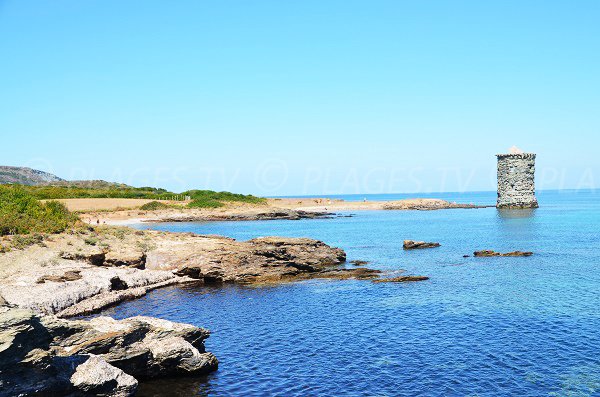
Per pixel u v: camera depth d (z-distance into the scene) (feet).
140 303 123.34
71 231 170.19
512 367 75.41
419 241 241.76
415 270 164.45
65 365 61.46
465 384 69.87
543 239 245.65
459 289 130.93
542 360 77.77
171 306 119.85
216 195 545.85
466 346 85.15
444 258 190.60
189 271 157.07
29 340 57.36
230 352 85.30
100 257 151.33
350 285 141.38
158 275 150.51
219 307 118.21
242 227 355.15
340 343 88.69
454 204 594.65
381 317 105.29
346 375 74.08
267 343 89.71
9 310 57.77
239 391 69.15
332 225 370.53
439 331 94.12
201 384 71.67
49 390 57.77
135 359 71.31
